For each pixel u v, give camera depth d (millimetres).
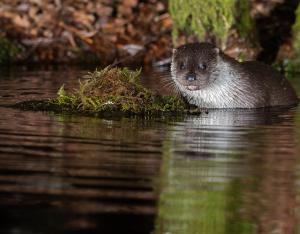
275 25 21578
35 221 7672
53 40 20922
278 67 20109
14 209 7930
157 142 10844
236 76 14812
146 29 21578
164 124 12359
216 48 14742
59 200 8172
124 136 11188
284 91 15547
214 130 11953
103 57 20703
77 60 20547
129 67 19750
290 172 9312
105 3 22078
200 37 19797
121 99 13414
